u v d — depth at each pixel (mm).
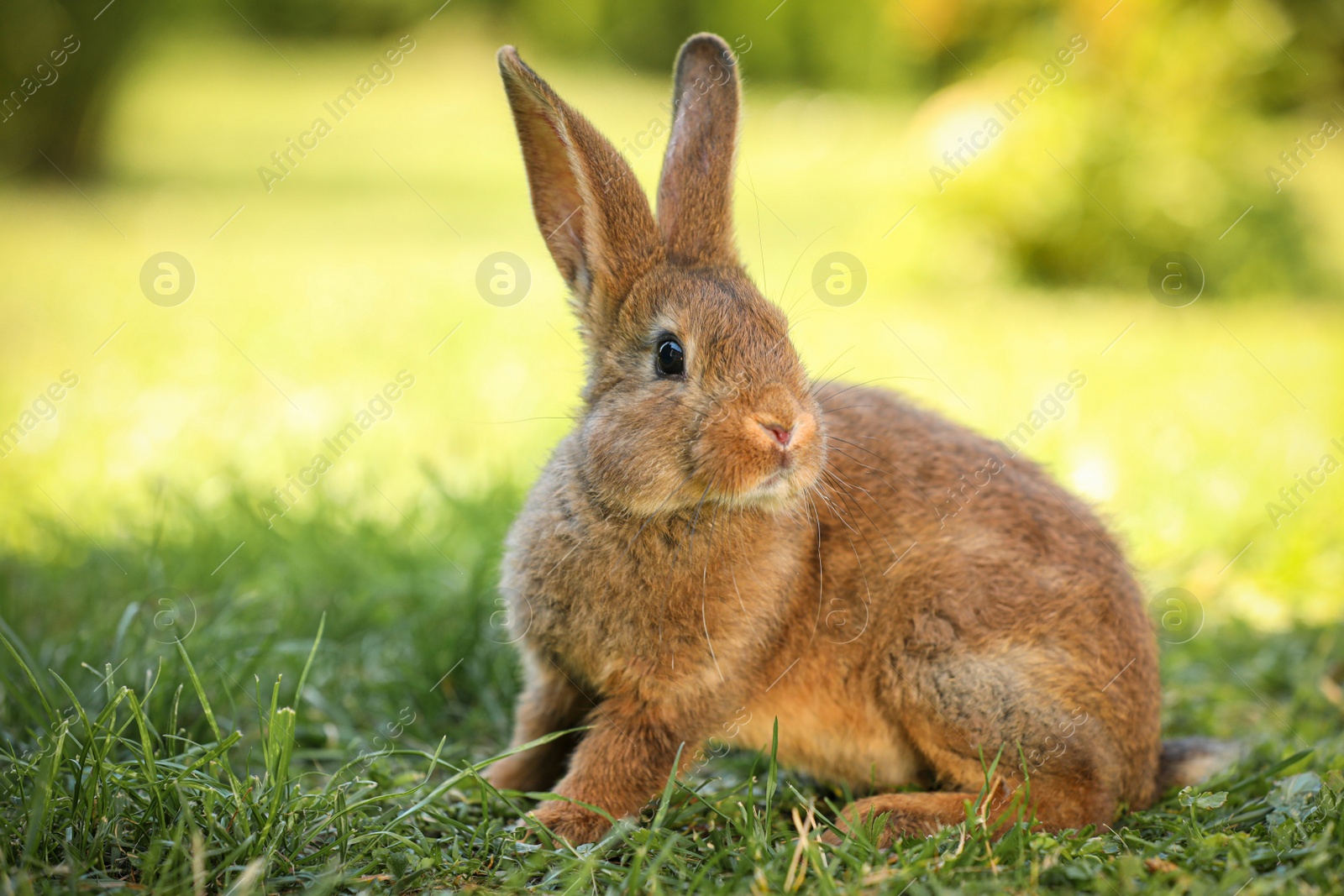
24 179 25188
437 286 16219
